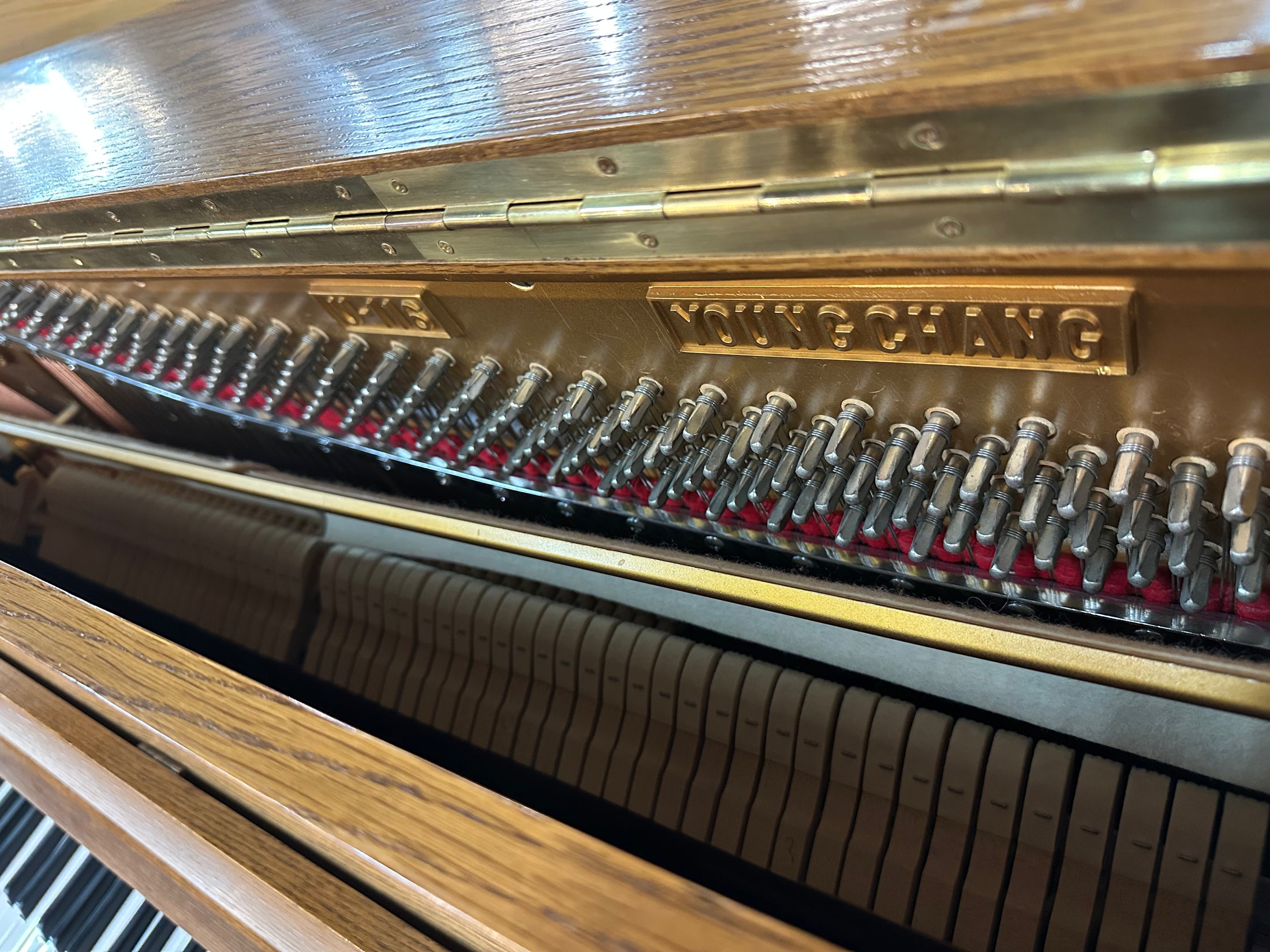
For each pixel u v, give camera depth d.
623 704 1.09
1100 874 0.84
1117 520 0.77
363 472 1.51
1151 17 0.47
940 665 0.90
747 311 0.73
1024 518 0.71
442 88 0.78
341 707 1.33
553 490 1.11
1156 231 0.50
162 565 1.62
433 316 0.96
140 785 0.75
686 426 0.85
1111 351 0.61
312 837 0.65
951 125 0.51
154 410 1.75
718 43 0.64
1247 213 0.47
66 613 0.93
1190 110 0.45
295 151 0.81
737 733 1.01
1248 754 0.77
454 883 0.57
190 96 1.00
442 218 0.76
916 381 0.73
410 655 1.28
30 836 1.15
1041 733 0.90
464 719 1.21
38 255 1.19
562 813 1.13
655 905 0.53
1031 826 0.86
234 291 1.14
